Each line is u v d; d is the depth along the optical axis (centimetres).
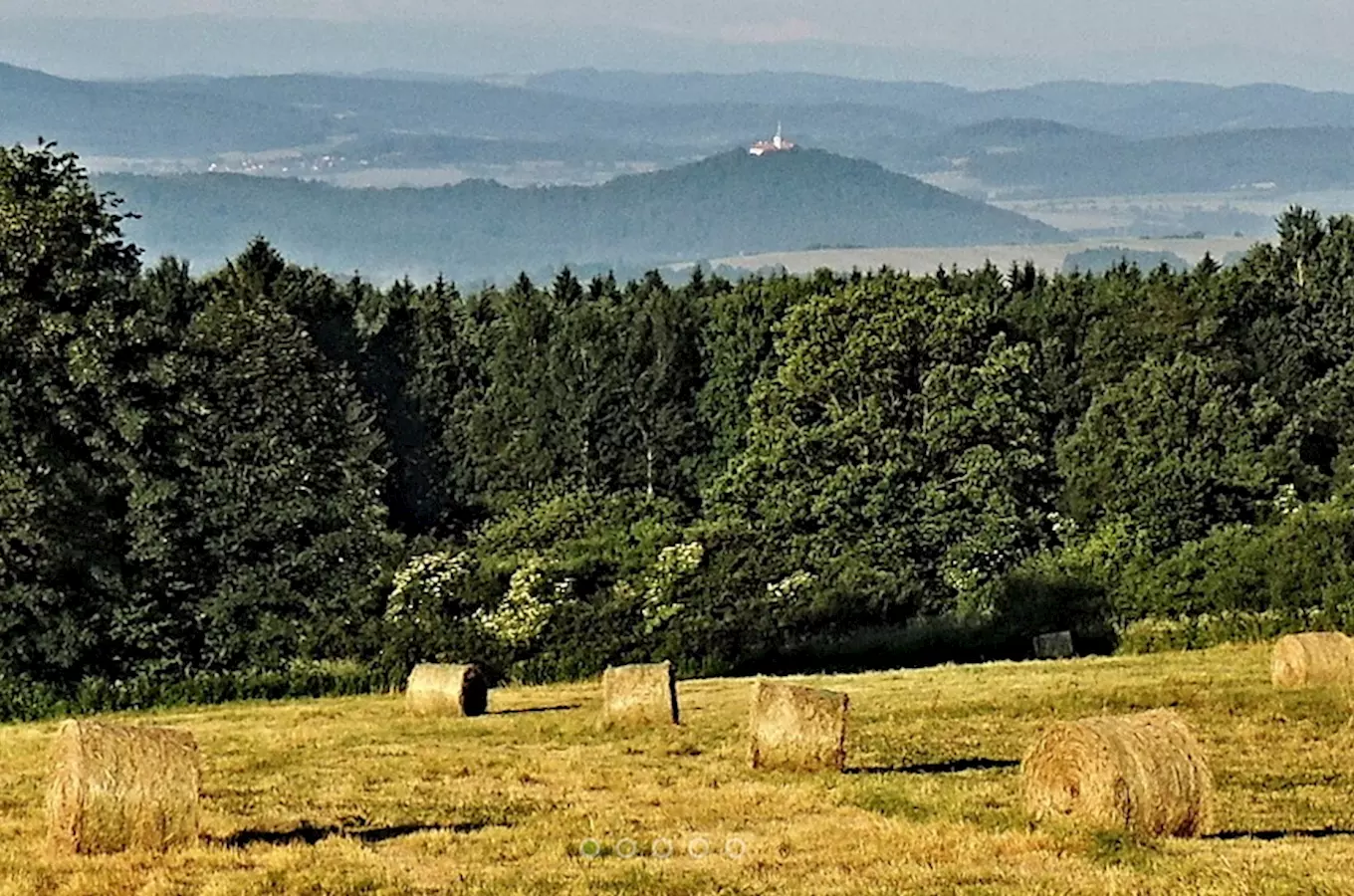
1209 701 7100
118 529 11069
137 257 11606
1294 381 19112
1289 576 11488
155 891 3853
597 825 4566
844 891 3762
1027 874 3828
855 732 6562
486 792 5203
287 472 12100
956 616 12275
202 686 9769
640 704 6919
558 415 19525
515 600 11825
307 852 4234
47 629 10644
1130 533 13875
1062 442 16250
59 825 4275
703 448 19550
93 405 11056
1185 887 3666
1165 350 18275
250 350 12606
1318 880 3669
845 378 15150
